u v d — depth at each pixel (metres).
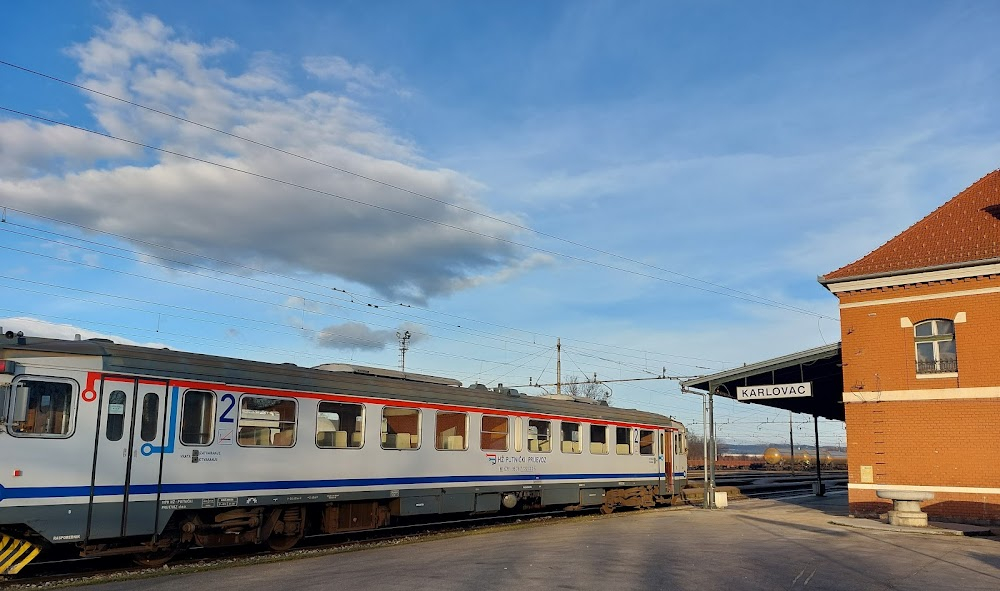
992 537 17.62
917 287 21.48
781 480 57.62
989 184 23.58
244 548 16.23
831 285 22.69
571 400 24.55
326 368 17.59
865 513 21.47
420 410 17.98
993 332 20.22
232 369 14.30
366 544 15.70
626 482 24.73
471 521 22.25
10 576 11.92
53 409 11.92
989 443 19.95
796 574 11.93
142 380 12.93
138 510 12.66
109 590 10.55
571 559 13.25
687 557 13.55
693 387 26.67
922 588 10.98
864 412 21.92
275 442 14.84
